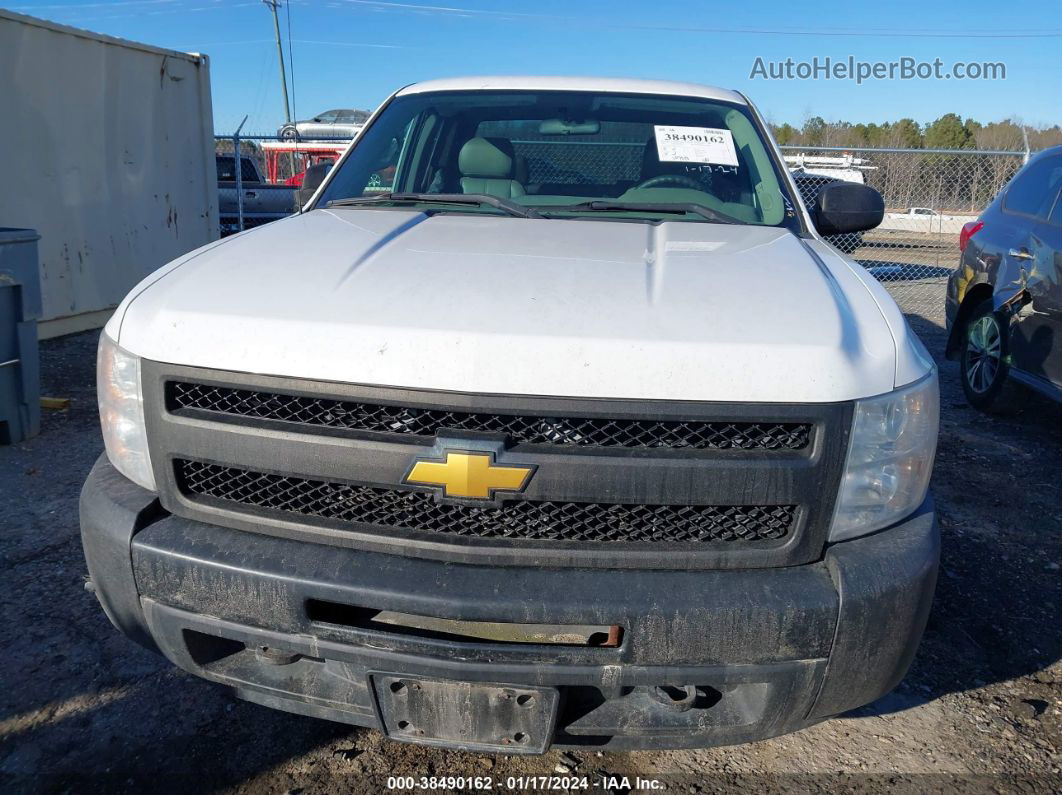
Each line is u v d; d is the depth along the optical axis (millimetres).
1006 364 5488
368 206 2971
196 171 9156
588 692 1908
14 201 6785
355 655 1805
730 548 1783
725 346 1730
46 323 7336
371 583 1750
